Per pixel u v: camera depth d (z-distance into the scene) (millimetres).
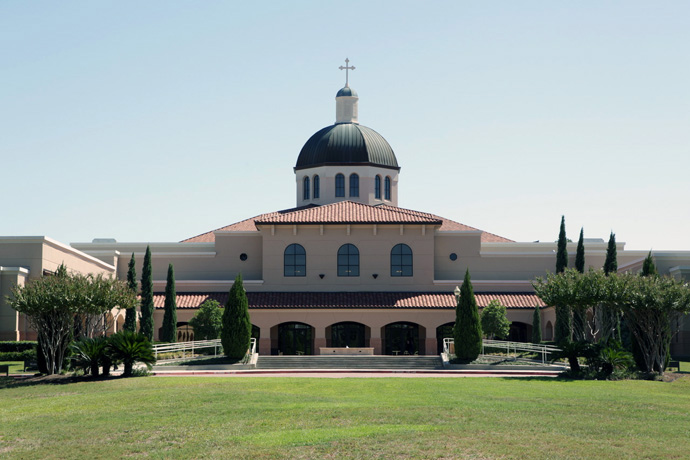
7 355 42094
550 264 60344
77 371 35000
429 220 57875
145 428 20797
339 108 71375
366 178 66875
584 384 31656
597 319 41938
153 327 52875
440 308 54656
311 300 55781
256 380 32375
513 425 20562
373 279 57781
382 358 45281
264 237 58344
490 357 45250
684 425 20891
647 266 41281
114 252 59594
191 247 63375
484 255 60469
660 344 36438
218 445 18578
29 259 45125
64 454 18234
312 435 19250
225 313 44438
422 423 20922
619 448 17828
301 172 68375
